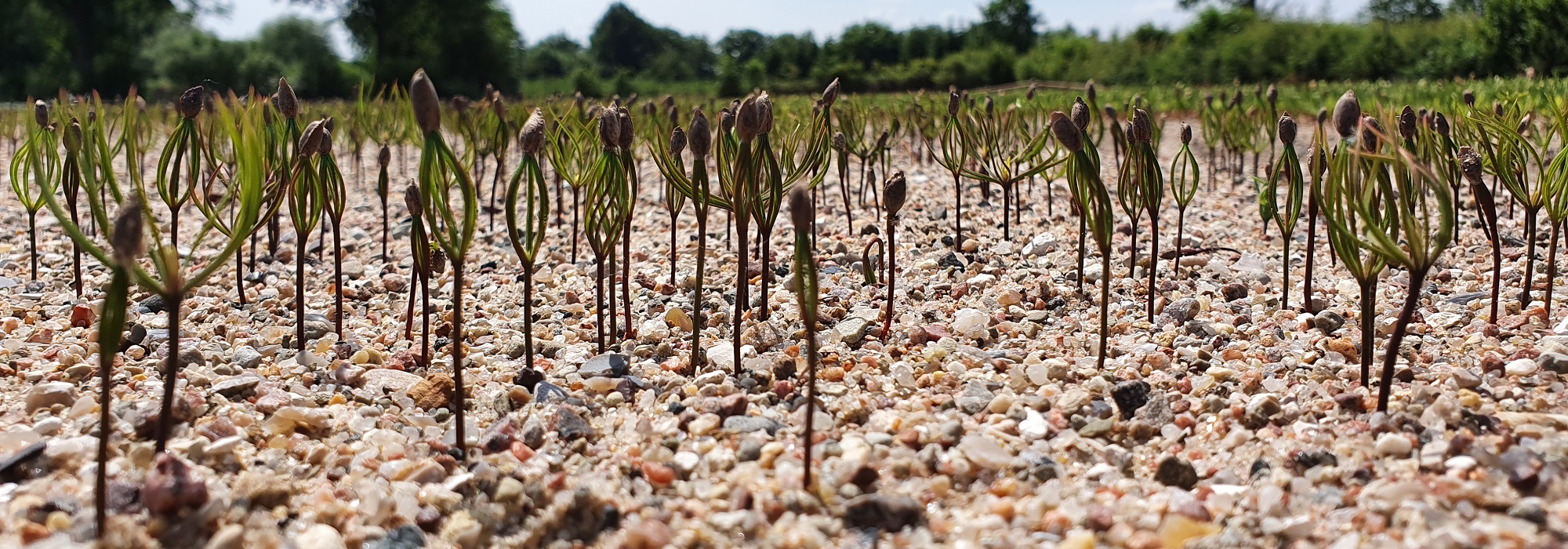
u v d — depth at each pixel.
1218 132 8.52
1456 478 2.38
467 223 2.74
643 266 5.53
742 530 2.33
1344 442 2.69
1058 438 2.86
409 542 2.34
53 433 2.83
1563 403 2.89
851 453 2.70
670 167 3.61
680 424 2.95
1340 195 2.84
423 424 3.09
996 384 3.31
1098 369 3.47
